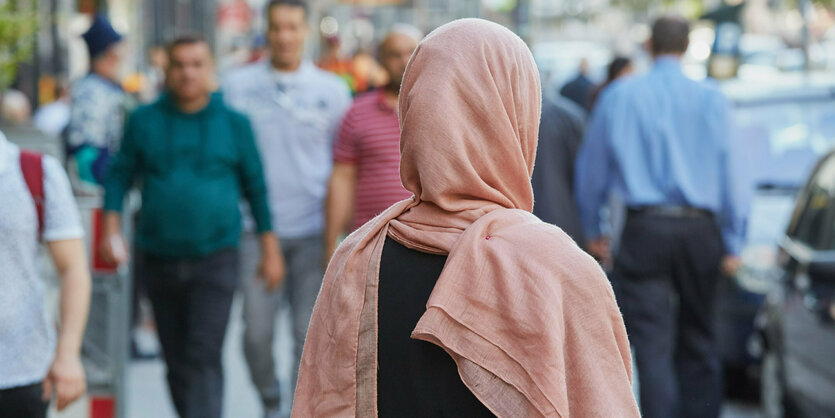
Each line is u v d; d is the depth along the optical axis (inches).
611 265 269.9
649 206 258.7
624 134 262.1
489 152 95.0
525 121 96.8
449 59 95.0
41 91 584.7
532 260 91.4
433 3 1186.6
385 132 253.4
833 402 242.5
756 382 327.9
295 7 287.7
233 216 246.8
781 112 376.2
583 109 591.8
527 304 90.1
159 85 571.5
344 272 99.6
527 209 98.2
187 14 882.1
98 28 331.9
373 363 96.7
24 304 159.2
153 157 244.2
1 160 159.5
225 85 292.7
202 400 243.3
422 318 92.4
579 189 271.0
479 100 94.3
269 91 288.2
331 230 261.3
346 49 1100.5
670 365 256.4
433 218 96.6
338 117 291.4
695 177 259.0
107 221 242.1
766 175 362.6
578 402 90.4
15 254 158.6
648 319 258.2
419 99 95.1
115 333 240.1
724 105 259.6
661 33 263.6
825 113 374.0
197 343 243.9
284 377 345.7
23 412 160.7
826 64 872.9
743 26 845.2
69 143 329.1
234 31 989.2
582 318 90.7
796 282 270.7
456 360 91.7
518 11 998.4
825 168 283.1
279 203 285.4
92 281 240.7
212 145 245.9
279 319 459.2
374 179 253.6
